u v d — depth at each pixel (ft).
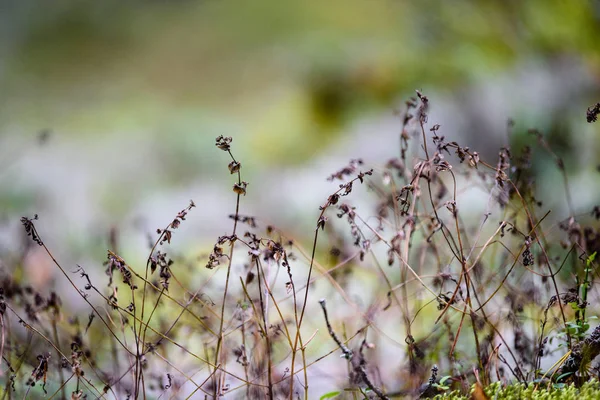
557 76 18.61
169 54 35.78
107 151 26.81
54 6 37.60
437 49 23.08
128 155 26.25
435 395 7.42
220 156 25.67
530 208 9.00
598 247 8.84
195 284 10.56
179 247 17.22
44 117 31.07
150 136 27.78
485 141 18.98
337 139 24.49
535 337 8.59
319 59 28.02
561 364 7.59
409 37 25.35
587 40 18.56
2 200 22.02
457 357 8.23
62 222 19.89
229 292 9.95
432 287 9.43
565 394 6.83
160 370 9.44
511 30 20.42
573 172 14.87
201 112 30.32
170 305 10.74
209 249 16.98
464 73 21.01
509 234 10.77
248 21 36.01
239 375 8.93
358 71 26.11
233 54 34.55
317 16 34.06
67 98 32.76
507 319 8.52
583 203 13.47
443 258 9.96
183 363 9.60
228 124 28.78
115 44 36.81
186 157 25.64
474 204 13.43
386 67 25.30
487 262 10.26
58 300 8.93
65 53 35.88
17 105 32.09
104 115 30.99
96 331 10.53
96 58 35.86
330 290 11.69
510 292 8.77
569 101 17.88
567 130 16.62
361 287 11.33
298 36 33.17
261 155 25.54
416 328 10.38
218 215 20.58
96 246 16.75
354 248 11.14
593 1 18.17
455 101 20.51
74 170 25.17
